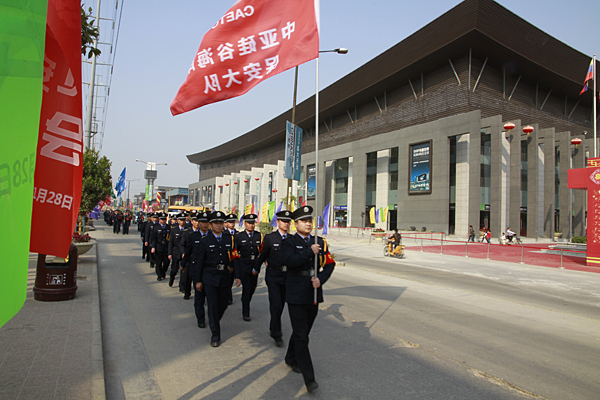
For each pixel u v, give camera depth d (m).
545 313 7.91
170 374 4.30
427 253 22.44
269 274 5.75
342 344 5.45
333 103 54.00
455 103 38.69
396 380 4.21
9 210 1.84
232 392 3.84
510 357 5.07
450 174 38.28
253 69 5.68
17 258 1.88
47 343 4.80
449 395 3.86
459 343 5.62
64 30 3.34
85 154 19.38
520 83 42.66
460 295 9.58
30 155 1.99
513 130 36.88
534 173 37.78
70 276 7.38
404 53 40.81
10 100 1.86
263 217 30.88
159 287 9.67
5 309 1.78
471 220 34.69
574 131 48.00
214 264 5.54
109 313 7.00
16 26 1.91
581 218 41.16
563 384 4.23
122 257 15.77
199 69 5.82
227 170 106.00
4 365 4.07
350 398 3.74
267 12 5.66
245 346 5.33
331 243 29.20
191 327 6.21
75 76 3.39
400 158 42.22
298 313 4.09
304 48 5.41
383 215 38.94
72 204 3.35
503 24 35.25
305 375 3.85
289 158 13.41
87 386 3.61
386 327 6.38
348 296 9.04
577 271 15.55
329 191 55.69
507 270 15.53
